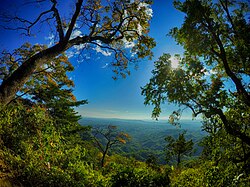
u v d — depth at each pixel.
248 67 11.09
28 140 8.91
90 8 15.20
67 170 9.36
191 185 13.57
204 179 11.97
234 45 11.77
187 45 11.77
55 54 13.38
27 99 17.41
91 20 15.23
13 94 11.93
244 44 10.64
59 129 11.62
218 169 11.54
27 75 12.37
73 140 22.20
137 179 12.23
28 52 20.53
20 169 6.99
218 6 12.16
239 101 10.80
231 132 10.44
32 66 12.48
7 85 11.76
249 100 10.30
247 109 11.01
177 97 10.19
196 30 11.00
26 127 9.16
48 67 21.55
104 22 16.52
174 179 16.45
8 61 19.89
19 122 9.08
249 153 10.72
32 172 7.08
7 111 9.40
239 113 11.16
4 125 8.55
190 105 10.48
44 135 9.46
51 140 9.83
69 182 8.09
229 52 12.04
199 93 10.30
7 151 7.66
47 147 9.28
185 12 10.86
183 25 11.02
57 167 9.12
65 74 22.98
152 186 12.62
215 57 12.09
